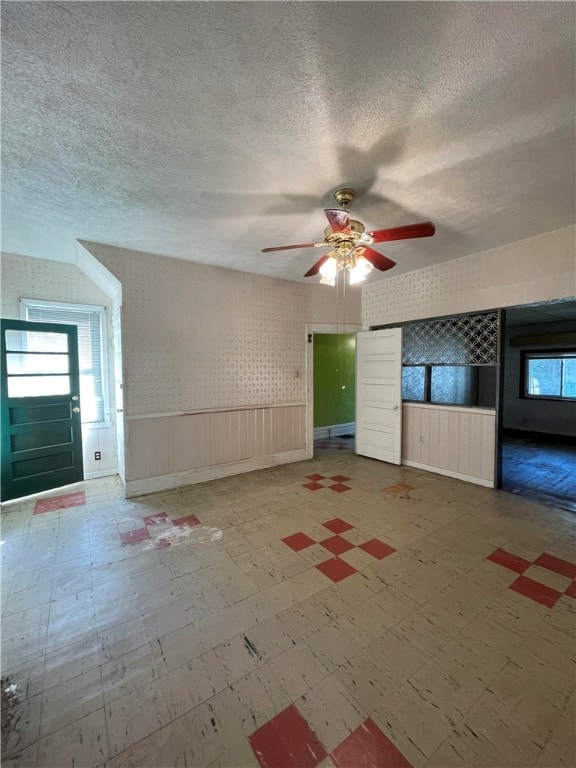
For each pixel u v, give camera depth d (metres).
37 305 3.68
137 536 2.70
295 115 1.56
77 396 3.85
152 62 1.29
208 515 3.07
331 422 6.57
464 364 3.90
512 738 1.22
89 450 4.05
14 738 1.23
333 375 6.57
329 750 1.19
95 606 1.92
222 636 1.71
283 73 1.33
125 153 1.85
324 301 4.91
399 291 4.54
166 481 3.72
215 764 1.16
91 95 1.44
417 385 4.64
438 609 1.88
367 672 1.50
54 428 3.70
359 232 2.17
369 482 3.93
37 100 1.46
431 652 1.60
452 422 4.07
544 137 1.72
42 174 2.05
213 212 2.57
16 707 1.35
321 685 1.44
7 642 1.67
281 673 1.50
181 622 1.80
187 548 2.52
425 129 1.66
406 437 4.61
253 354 4.34
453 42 1.21
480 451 3.81
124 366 3.44
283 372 4.62
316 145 1.78
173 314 3.71
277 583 2.11
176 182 2.14
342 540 2.62
